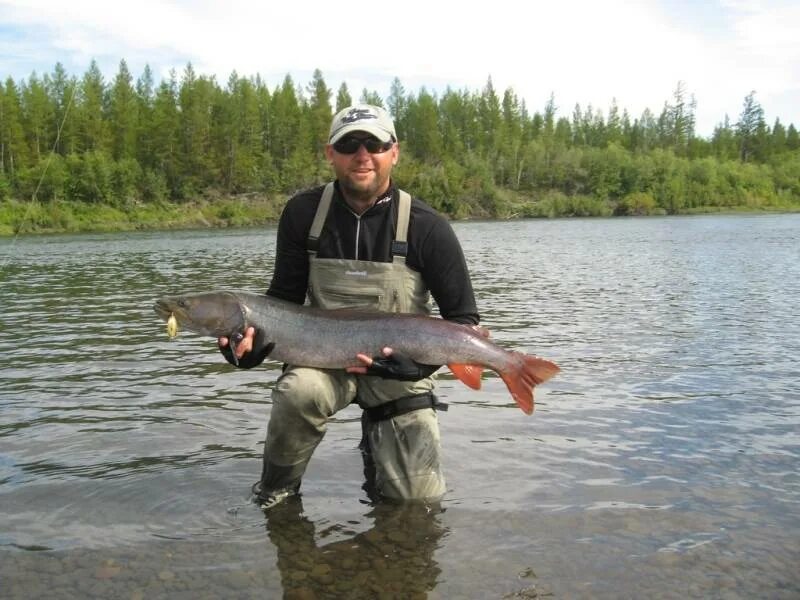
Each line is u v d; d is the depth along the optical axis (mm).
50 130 39188
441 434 2598
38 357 4004
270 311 2117
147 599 1550
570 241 17219
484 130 55750
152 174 37188
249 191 42219
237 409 2932
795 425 2646
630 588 1589
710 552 1733
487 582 1622
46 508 1998
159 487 2139
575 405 2938
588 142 64000
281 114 46156
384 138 2051
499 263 10820
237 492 2111
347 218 2158
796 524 1870
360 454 2414
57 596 1558
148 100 47531
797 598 1541
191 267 10367
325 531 1875
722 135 64750
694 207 46781
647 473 2221
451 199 41312
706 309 5605
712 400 2980
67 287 7832
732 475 2195
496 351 2076
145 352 4121
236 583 1619
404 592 1583
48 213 30609
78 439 2555
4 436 2596
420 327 2057
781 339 4262
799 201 49656
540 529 1866
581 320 5164
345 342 2074
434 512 1977
